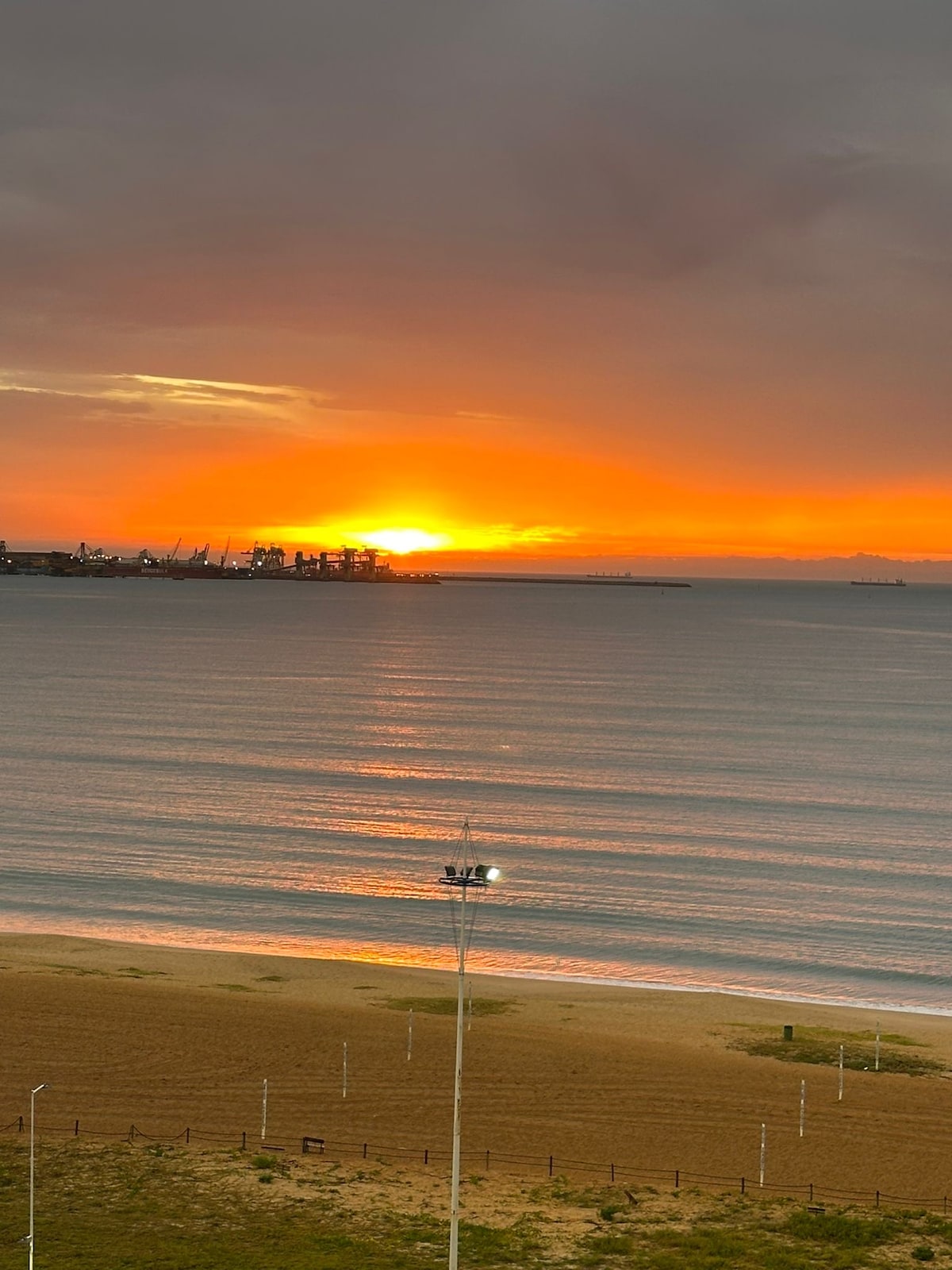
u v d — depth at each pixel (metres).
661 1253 35.44
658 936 79.31
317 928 80.25
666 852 102.56
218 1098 47.75
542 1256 35.03
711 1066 53.09
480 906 85.56
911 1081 52.00
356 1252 34.84
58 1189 39.16
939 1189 41.38
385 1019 58.41
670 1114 47.53
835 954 75.81
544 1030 57.78
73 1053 51.97
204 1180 40.19
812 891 90.56
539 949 76.25
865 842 106.81
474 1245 35.59
